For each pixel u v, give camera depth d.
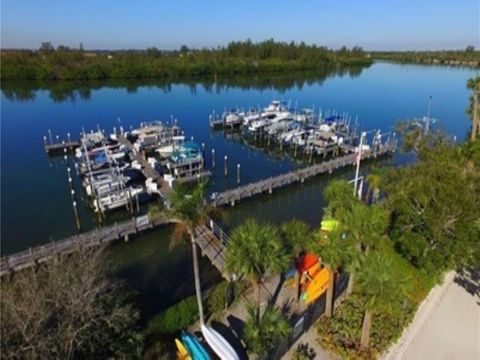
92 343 15.41
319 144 57.62
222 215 20.42
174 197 18.83
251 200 42.09
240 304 21.77
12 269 26.47
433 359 17.59
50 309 15.18
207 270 28.50
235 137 68.75
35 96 101.62
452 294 22.25
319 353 17.81
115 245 32.44
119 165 48.72
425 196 21.47
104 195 39.00
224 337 19.31
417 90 115.00
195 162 50.09
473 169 24.70
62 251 27.47
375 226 18.95
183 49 181.25
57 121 76.12
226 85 126.69
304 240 23.73
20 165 52.53
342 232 18.94
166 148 54.22
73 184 46.16
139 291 26.62
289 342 18.02
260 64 144.50
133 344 16.84
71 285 16.22
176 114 84.44
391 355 17.73
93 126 72.25
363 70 172.38
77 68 120.25
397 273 17.66
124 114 83.50
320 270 23.02
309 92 114.56
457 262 21.33
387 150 55.91
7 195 42.88
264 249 18.09
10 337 13.80
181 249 31.50
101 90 113.25
